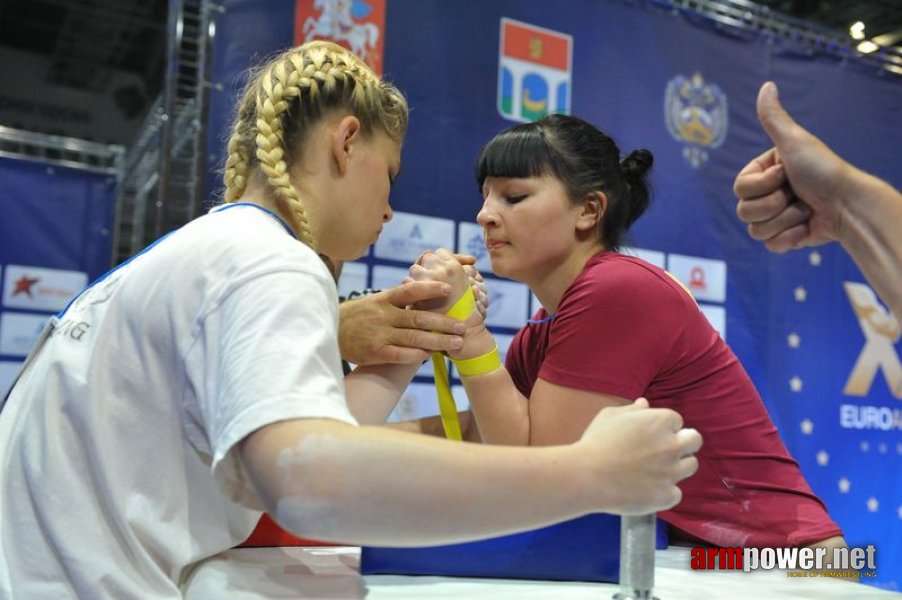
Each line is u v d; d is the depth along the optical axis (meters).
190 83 2.32
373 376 0.91
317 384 0.53
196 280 0.63
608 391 0.98
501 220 1.11
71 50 4.14
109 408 0.65
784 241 0.67
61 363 0.67
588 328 1.00
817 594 0.73
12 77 4.06
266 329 0.55
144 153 2.66
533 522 0.52
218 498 0.69
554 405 0.99
